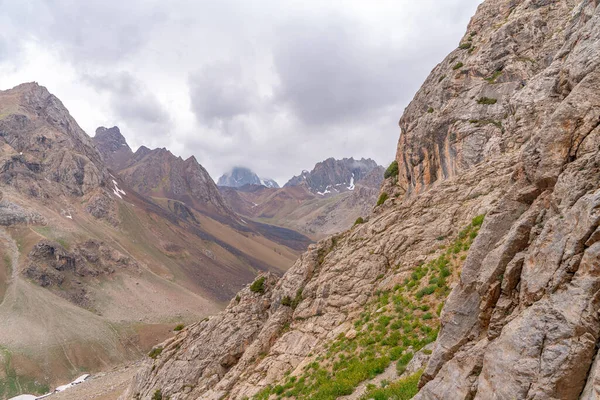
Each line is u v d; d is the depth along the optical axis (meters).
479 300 14.32
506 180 34.09
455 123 49.03
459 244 31.22
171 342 63.19
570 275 10.72
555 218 12.02
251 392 35.28
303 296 45.25
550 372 9.77
